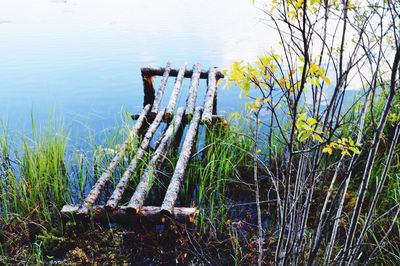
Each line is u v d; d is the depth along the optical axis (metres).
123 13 19.16
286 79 2.12
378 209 4.08
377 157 4.74
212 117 6.35
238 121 6.42
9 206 4.52
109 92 9.20
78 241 3.89
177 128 6.41
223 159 4.93
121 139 6.22
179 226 4.01
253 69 2.00
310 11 2.08
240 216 4.38
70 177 5.24
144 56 11.95
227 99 8.66
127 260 3.68
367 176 2.20
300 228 2.59
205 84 9.80
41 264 3.60
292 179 4.88
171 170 5.40
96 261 3.66
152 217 4.04
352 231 2.34
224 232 4.07
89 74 10.38
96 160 5.52
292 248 2.39
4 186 4.86
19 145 6.06
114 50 12.59
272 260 3.60
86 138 6.61
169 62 9.06
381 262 3.38
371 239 3.67
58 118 7.62
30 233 4.06
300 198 2.47
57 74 10.32
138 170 5.13
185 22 16.94
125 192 4.86
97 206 4.13
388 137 4.82
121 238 3.92
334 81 8.05
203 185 4.55
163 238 3.96
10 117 7.65
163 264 3.66
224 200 4.68
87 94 9.02
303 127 1.91
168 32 15.11
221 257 3.74
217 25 16.19
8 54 12.04
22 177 4.77
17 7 20.67
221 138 5.88
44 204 4.38
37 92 9.09
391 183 4.19
